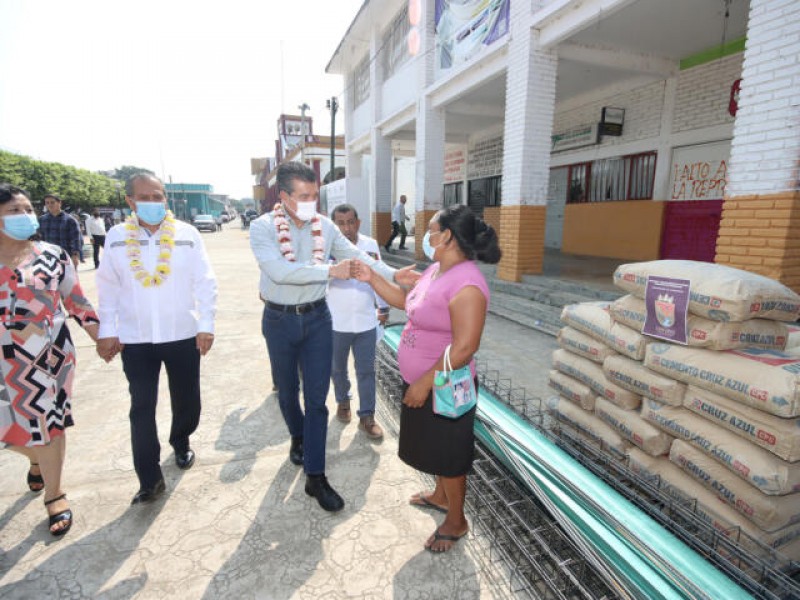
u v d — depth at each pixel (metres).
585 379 2.72
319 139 23.83
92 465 2.93
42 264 2.27
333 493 2.52
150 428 2.48
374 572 2.08
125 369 2.45
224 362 4.91
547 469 2.23
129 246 2.42
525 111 7.06
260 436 3.31
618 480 2.37
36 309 2.21
